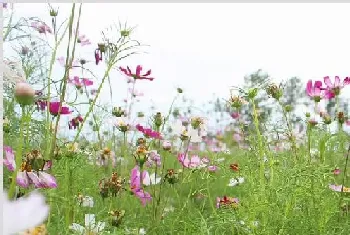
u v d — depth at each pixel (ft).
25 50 9.00
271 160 7.18
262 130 8.99
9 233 1.07
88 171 9.15
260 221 7.23
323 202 7.69
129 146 12.10
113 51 7.73
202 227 6.97
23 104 3.32
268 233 6.61
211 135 19.66
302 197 7.09
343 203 8.84
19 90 3.32
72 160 6.98
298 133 10.26
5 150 4.67
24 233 2.19
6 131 7.63
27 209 1.09
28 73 8.64
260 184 6.93
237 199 8.20
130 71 9.41
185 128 9.90
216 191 10.81
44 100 7.32
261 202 6.72
